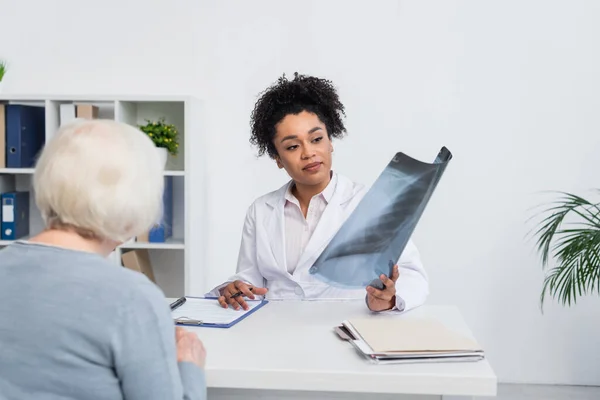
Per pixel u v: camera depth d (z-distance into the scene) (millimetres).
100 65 3650
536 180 3527
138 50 3633
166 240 3537
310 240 2070
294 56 3570
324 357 1442
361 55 3537
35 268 1115
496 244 3568
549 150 3510
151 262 3707
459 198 3564
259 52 3582
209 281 3699
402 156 1669
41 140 3633
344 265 1764
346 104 3559
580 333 3559
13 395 1082
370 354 1390
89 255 1137
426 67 3518
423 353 1400
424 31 3510
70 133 1169
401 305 1790
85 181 1121
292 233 2139
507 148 3523
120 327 1082
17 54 3672
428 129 3539
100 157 1137
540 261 3549
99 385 1089
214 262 3684
